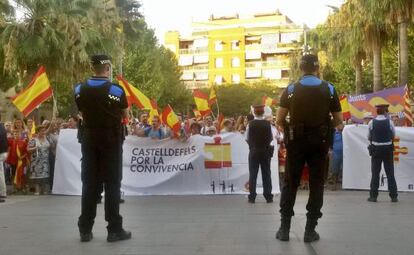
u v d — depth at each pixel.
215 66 107.69
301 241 6.46
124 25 42.09
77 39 24.84
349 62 33.78
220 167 12.80
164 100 56.03
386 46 28.08
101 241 6.62
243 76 105.81
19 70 24.80
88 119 6.57
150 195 12.55
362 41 28.22
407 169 13.11
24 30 23.84
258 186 12.62
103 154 6.58
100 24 28.52
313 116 6.23
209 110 18.80
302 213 8.81
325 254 5.80
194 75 108.50
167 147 12.88
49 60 24.44
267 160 10.76
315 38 46.03
